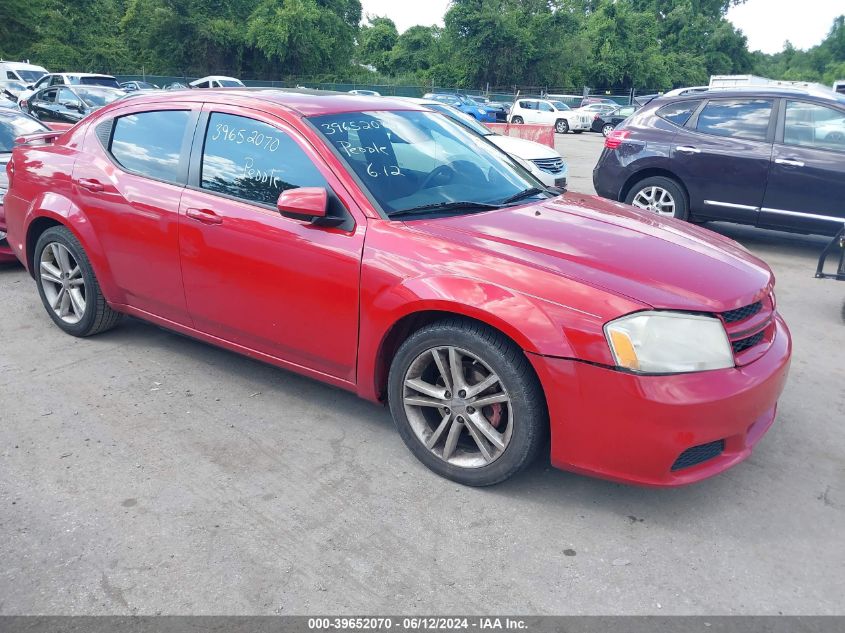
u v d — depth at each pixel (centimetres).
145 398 377
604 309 257
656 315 256
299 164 335
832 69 9962
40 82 2256
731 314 272
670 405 249
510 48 5481
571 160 1742
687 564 256
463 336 279
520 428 275
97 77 2250
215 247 353
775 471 320
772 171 700
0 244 598
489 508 287
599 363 254
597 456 264
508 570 251
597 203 382
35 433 339
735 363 267
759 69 7875
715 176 732
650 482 261
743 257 321
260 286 340
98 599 234
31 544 260
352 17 5684
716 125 740
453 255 287
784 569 254
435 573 248
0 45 4344
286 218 329
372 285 301
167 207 372
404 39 6241
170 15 4547
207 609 231
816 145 683
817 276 541
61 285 453
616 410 255
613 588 243
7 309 515
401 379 306
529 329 262
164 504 285
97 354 434
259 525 273
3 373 404
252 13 4866
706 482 310
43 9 4666
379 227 306
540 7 5641
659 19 7350
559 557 258
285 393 387
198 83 2936
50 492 292
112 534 267
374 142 351
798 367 443
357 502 289
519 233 308
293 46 4831
